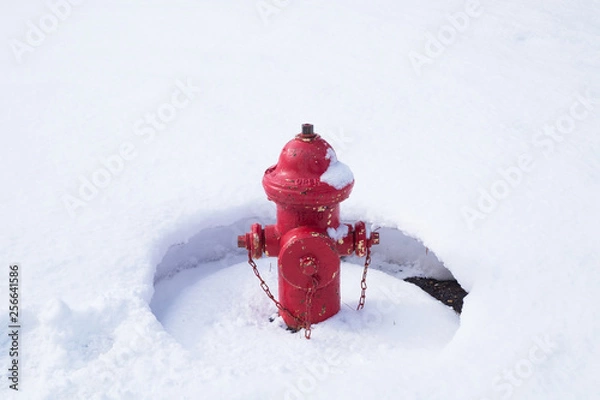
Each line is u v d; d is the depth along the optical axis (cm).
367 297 234
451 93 348
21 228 244
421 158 282
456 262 222
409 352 205
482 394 173
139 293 212
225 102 347
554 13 486
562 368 179
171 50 437
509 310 199
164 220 247
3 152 300
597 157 277
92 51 445
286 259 206
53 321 195
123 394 179
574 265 213
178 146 302
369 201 253
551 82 357
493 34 441
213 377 186
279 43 441
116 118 333
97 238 238
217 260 264
